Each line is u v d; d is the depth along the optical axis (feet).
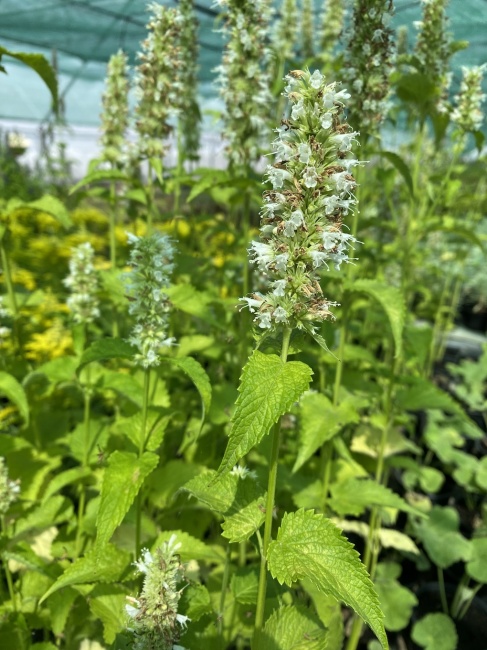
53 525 1.15
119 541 1.09
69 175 3.98
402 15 1.78
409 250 1.32
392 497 1.05
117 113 1.45
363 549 1.51
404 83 1.19
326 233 0.61
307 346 1.29
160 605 0.62
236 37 1.20
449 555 1.40
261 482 1.10
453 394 2.49
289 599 0.97
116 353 0.82
